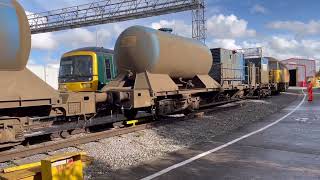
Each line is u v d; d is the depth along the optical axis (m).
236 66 27.16
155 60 15.67
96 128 14.05
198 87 20.09
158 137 12.24
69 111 11.65
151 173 7.93
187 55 18.28
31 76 9.73
